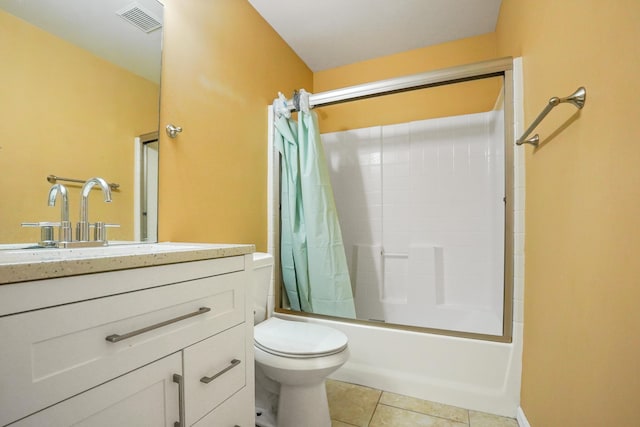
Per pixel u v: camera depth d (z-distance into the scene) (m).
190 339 0.72
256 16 1.97
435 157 2.29
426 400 1.47
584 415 0.75
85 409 0.51
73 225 0.97
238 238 1.73
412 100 2.41
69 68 0.97
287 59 2.35
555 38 0.97
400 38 2.29
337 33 2.23
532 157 1.23
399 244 2.35
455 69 1.54
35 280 0.45
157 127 1.25
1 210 0.80
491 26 2.15
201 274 0.76
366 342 1.63
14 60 0.84
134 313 0.60
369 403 1.45
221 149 1.61
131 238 1.14
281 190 2.00
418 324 2.18
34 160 0.87
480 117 2.18
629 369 0.58
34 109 0.88
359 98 1.79
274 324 1.41
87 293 0.52
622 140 0.61
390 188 2.40
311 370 1.09
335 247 1.82
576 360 0.80
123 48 1.13
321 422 1.18
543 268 1.08
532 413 1.16
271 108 2.03
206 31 1.53
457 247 2.20
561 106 0.92
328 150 2.57
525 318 1.31
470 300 2.14
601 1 0.69
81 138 0.99
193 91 1.43
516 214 1.37
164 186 1.27
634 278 0.57
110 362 0.55
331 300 1.78
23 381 0.44
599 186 0.70
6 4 0.83
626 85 0.60
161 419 0.64
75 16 0.99
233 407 0.85
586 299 0.76
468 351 1.43
